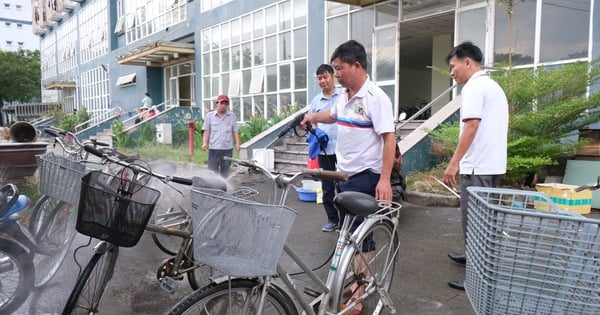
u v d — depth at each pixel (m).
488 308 1.89
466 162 3.34
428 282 3.59
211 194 1.77
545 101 6.02
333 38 11.49
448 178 3.24
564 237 1.73
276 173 2.12
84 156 3.53
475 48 3.30
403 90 19.31
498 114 3.25
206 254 1.71
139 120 17.91
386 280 2.93
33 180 6.43
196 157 11.82
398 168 3.91
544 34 7.49
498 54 8.28
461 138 3.22
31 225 3.42
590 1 6.82
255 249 1.72
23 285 3.04
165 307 3.24
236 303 2.06
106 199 2.12
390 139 2.77
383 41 10.48
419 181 6.70
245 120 14.82
